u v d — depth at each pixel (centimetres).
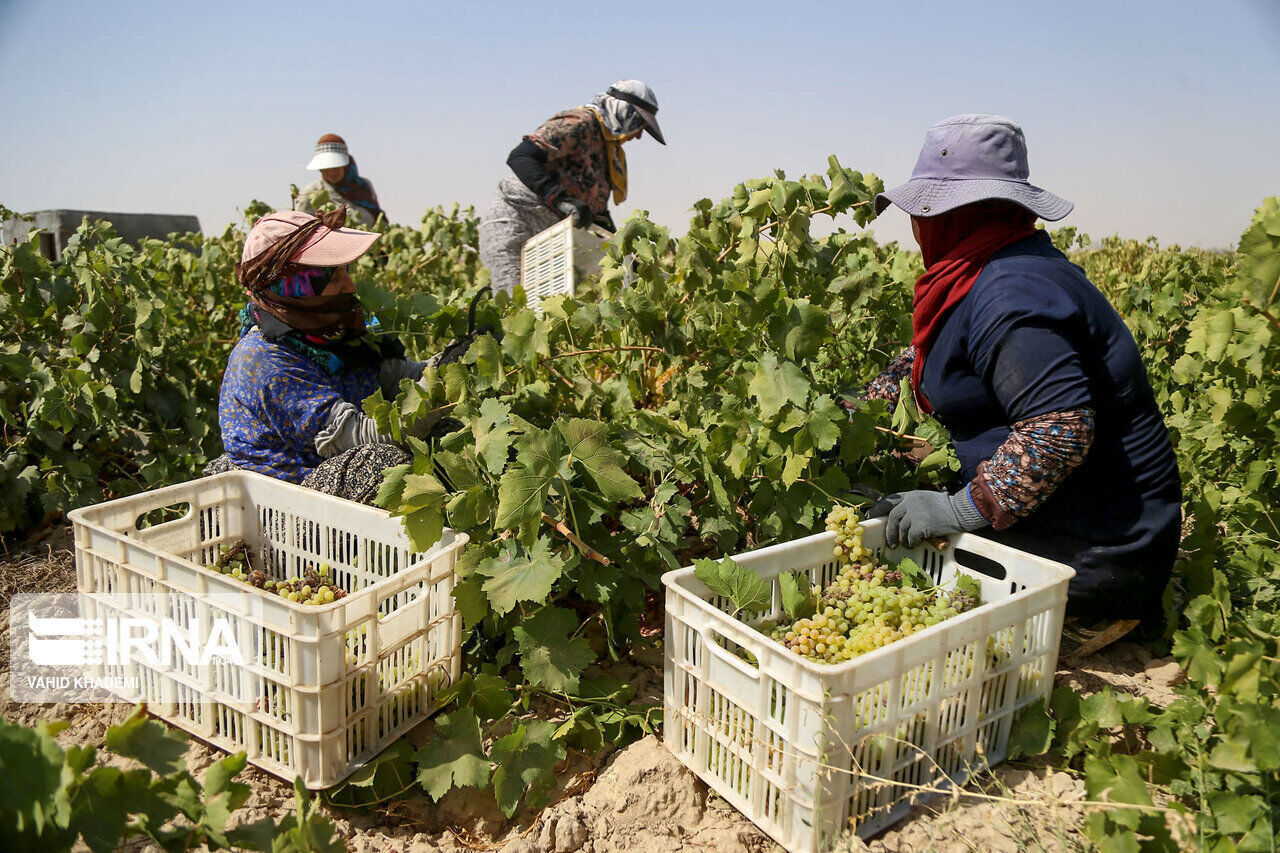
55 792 162
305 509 329
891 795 236
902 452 365
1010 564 275
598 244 576
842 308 399
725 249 410
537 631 279
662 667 315
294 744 245
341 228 355
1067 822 230
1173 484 290
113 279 467
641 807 252
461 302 437
